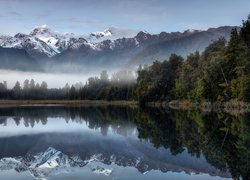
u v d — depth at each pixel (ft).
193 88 393.70
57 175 70.85
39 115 286.46
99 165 80.94
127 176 68.85
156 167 77.10
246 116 209.97
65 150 105.29
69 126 185.47
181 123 181.27
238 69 300.40
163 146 107.65
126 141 122.83
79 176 69.46
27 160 89.10
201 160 82.38
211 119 197.16
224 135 125.29
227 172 69.72
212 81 332.19
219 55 339.57
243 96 285.64
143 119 222.69
